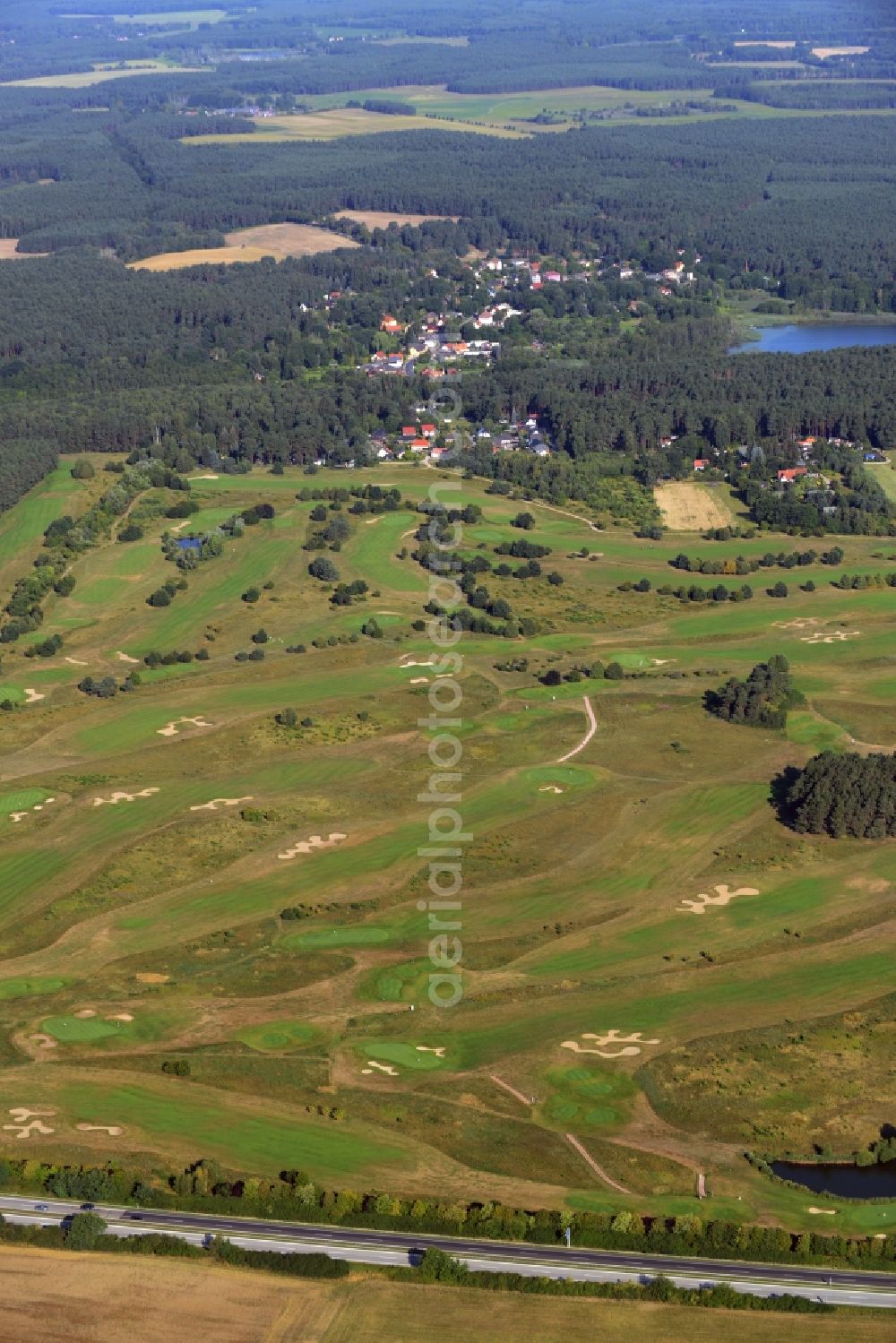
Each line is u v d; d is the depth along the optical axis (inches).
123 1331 6673.2
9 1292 6865.2
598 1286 6865.2
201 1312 6776.6
